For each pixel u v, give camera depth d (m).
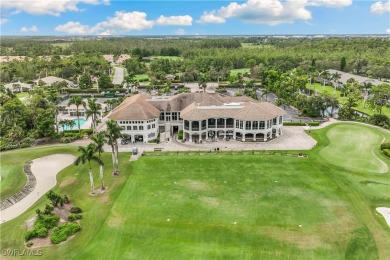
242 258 46.84
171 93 176.50
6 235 53.47
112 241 51.22
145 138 98.56
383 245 49.91
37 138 102.12
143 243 50.56
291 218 56.94
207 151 89.81
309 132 107.38
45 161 85.44
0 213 61.50
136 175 75.06
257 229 53.78
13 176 74.69
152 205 61.62
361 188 67.88
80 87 186.38
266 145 95.06
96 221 56.81
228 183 70.56
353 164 80.19
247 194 65.56
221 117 99.19
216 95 115.25
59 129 116.06
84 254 48.22
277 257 47.12
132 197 64.88
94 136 69.88
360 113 136.38
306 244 50.00
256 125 97.94
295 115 132.62
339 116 126.88
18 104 118.12
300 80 163.88
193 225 55.03
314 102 129.25
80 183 72.00
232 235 52.28
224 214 58.28
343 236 52.00
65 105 148.12
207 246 49.59
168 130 110.94
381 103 129.75
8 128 104.56
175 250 48.69
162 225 55.16
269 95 175.50
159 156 86.69
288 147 93.00
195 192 66.62
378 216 57.75
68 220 57.16
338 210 59.53
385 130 108.50
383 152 87.19
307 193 65.81
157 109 106.88
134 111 98.06
